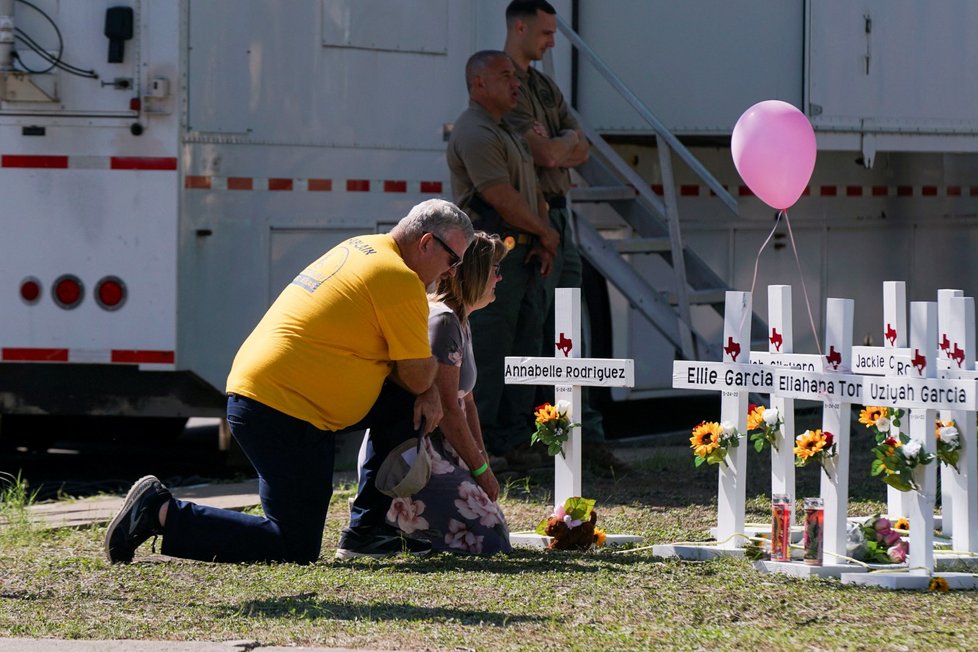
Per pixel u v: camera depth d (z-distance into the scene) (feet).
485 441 50.67
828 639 27.04
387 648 26.05
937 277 76.33
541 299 50.96
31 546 37.63
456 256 34.71
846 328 34.24
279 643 26.37
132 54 51.65
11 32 51.06
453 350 35.63
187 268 52.70
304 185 54.24
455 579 32.53
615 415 74.74
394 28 55.31
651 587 31.76
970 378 34.68
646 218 62.28
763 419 36.35
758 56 64.23
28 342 52.47
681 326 58.39
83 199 52.01
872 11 64.80
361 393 34.01
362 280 33.47
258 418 33.68
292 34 53.78
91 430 66.59
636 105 59.21
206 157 52.70
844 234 72.64
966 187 77.15
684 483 49.98
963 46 67.21
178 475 59.06
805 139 38.83
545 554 36.50
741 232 69.41
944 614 29.48
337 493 46.68
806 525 33.65
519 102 51.39
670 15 64.54
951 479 38.06
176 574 32.99
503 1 57.26
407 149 55.77
